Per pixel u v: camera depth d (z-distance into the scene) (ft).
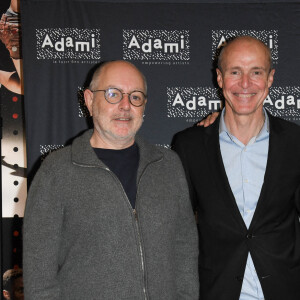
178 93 8.70
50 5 8.50
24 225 5.55
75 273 5.35
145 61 8.64
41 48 8.48
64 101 8.54
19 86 9.45
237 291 6.32
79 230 5.40
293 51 8.70
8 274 9.42
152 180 5.84
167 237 5.73
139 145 6.11
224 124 6.93
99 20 8.57
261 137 6.73
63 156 5.70
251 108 6.52
